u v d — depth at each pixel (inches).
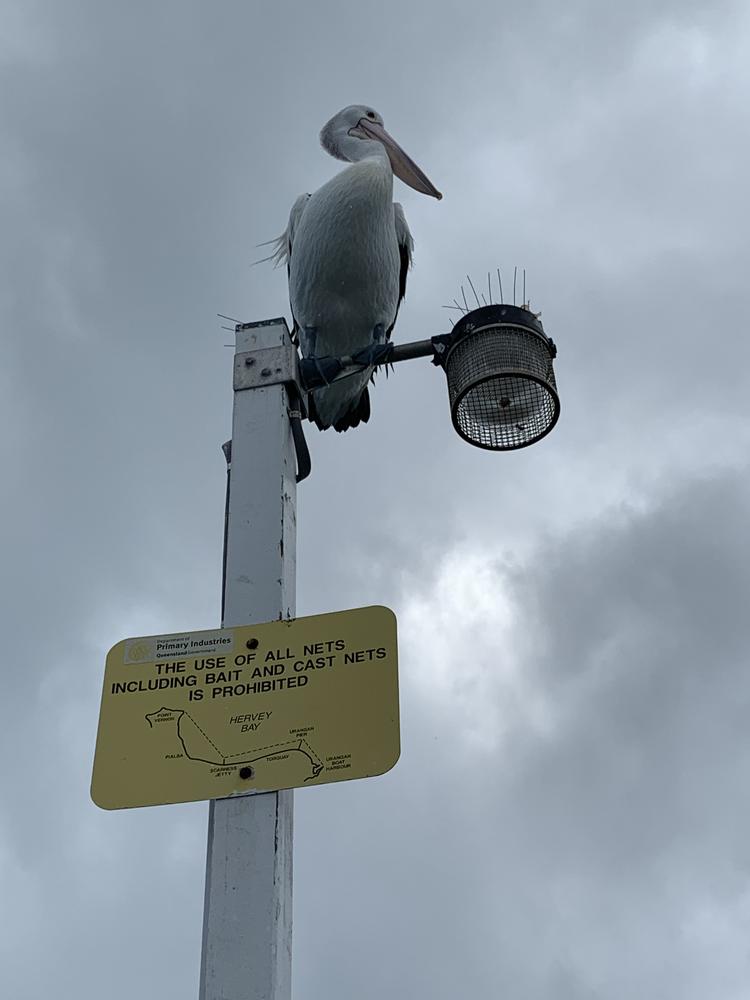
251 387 118.6
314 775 90.9
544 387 126.0
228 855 88.4
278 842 88.6
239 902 86.3
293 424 119.3
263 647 98.0
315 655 96.9
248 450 114.4
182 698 96.1
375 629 97.3
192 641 98.9
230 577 106.0
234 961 84.0
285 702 94.8
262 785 90.9
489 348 126.1
